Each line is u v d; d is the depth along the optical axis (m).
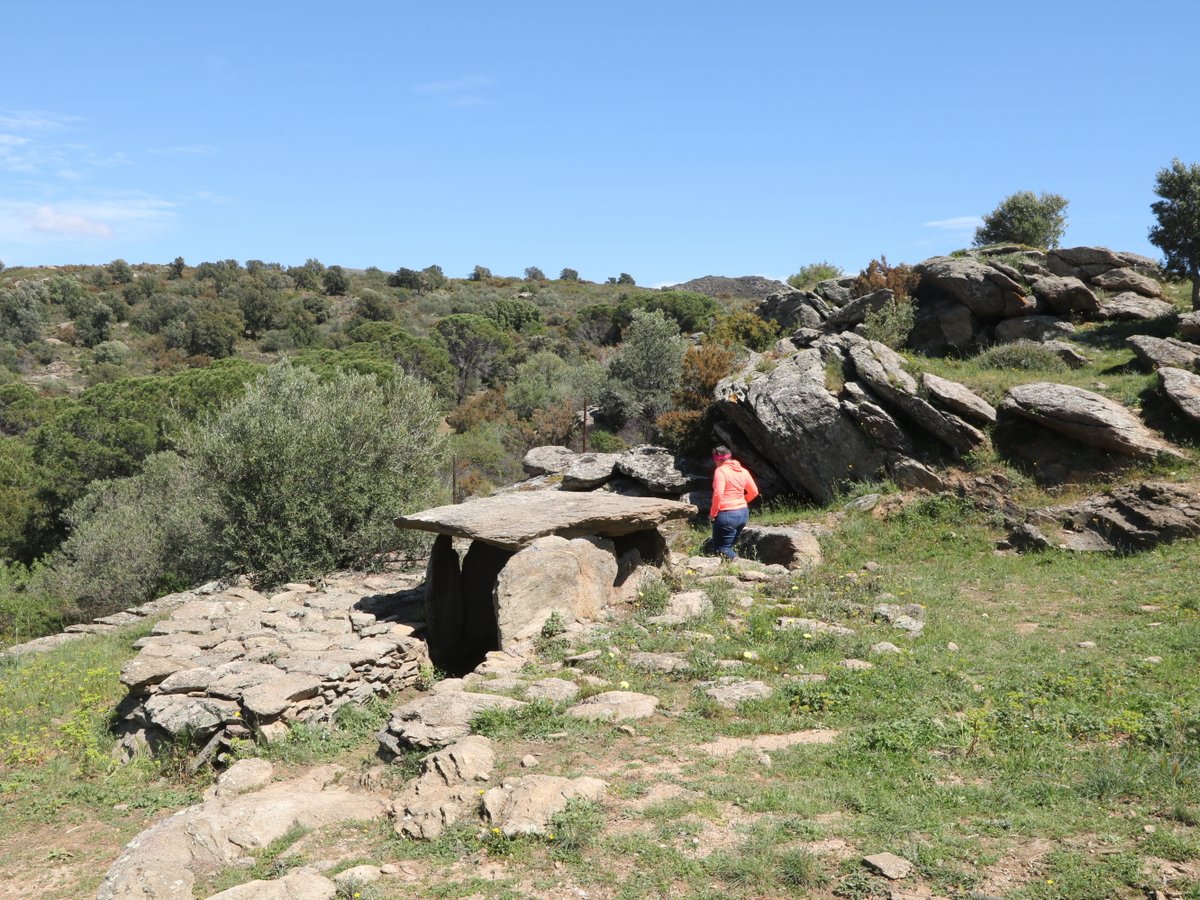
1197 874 4.55
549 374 49.06
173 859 5.82
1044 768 6.01
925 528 15.07
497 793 5.92
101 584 24.81
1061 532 14.14
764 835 5.23
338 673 9.16
